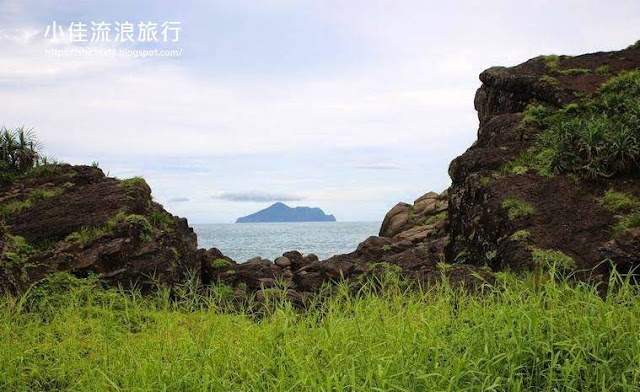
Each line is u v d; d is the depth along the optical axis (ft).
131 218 53.62
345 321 24.53
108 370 23.56
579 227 45.57
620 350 19.83
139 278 48.67
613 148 50.39
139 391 20.72
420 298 28.45
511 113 68.44
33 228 55.47
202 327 26.53
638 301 22.94
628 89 58.70
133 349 25.62
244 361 22.13
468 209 55.36
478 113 77.20
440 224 82.07
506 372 19.92
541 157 55.26
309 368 20.75
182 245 58.95
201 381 21.03
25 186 71.10
